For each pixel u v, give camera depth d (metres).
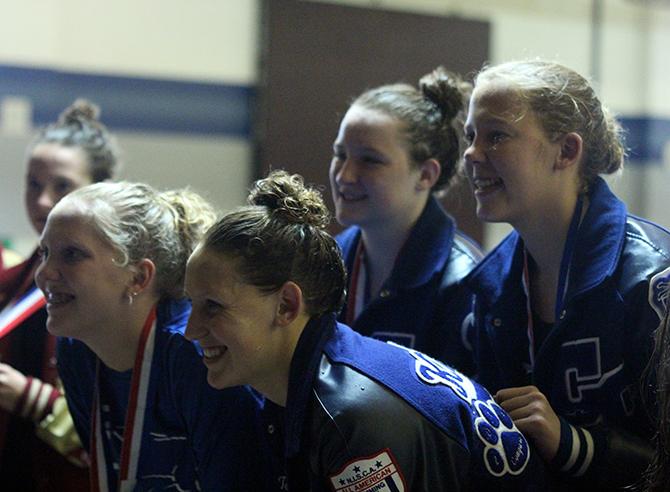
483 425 2.23
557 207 2.63
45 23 6.55
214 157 6.83
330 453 2.15
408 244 3.25
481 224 6.51
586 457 2.39
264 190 2.39
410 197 3.26
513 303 2.78
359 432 2.12
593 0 7.49
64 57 6.57
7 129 6.52
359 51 6.89
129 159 6.67
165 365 2.68
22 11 6.51
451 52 7.10
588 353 2.52
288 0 6.75
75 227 2.67
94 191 2.77
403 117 3.24
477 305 2.87
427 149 3.27
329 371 2.23
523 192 2.59
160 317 2.73
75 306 2.69
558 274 2.68
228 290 2.27
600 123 2.66
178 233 2.82
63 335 2.74
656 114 7.69
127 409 2.73
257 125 6.81
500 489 2.21
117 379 2.84
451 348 3.04
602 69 7.54
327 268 2.36
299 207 2.36
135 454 2.71
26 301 3.51
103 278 2.67
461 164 3.44
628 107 7.64
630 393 2.49
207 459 2.61
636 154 7.68
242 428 2.59
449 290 3.12
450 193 4.45
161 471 2.73
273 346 2.32
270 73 6.73
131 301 2.71
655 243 2.53
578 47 7.49
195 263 2.32
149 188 2.91
